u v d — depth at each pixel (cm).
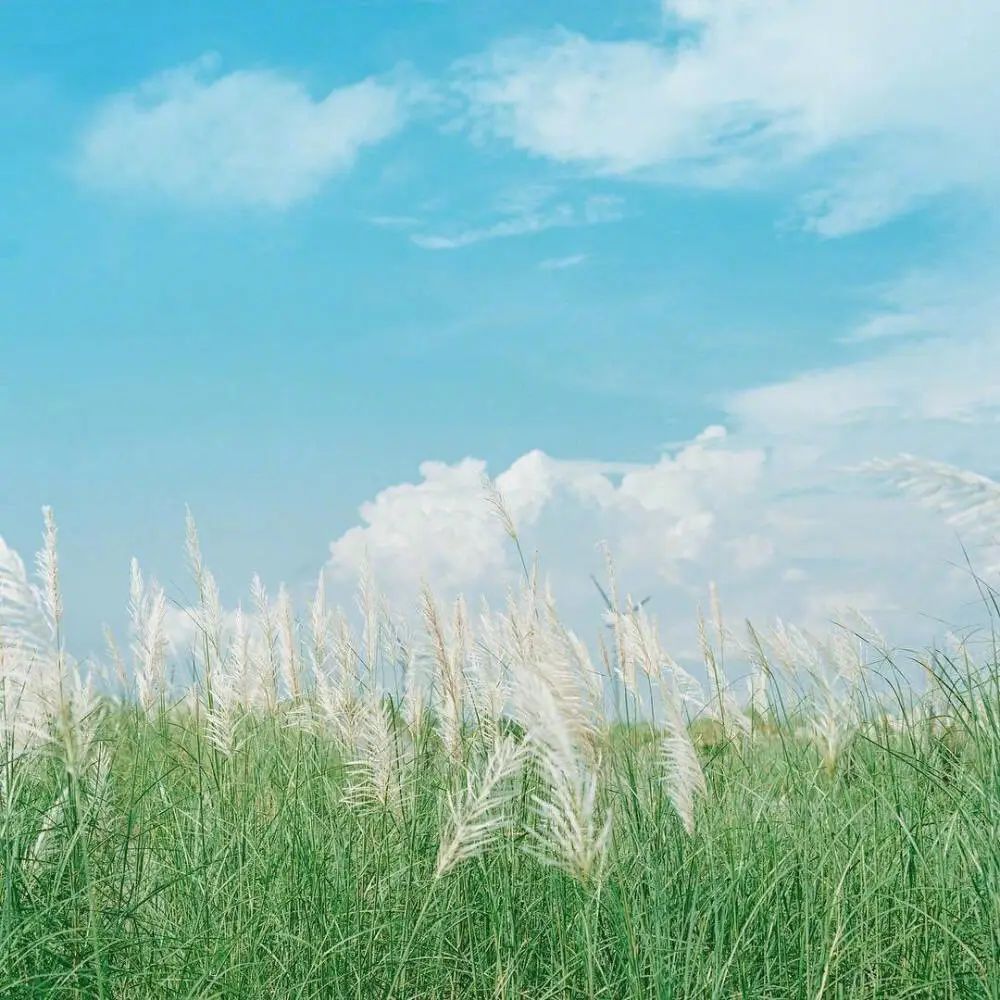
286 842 383
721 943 308
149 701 445
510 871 342
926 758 381
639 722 362
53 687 284
